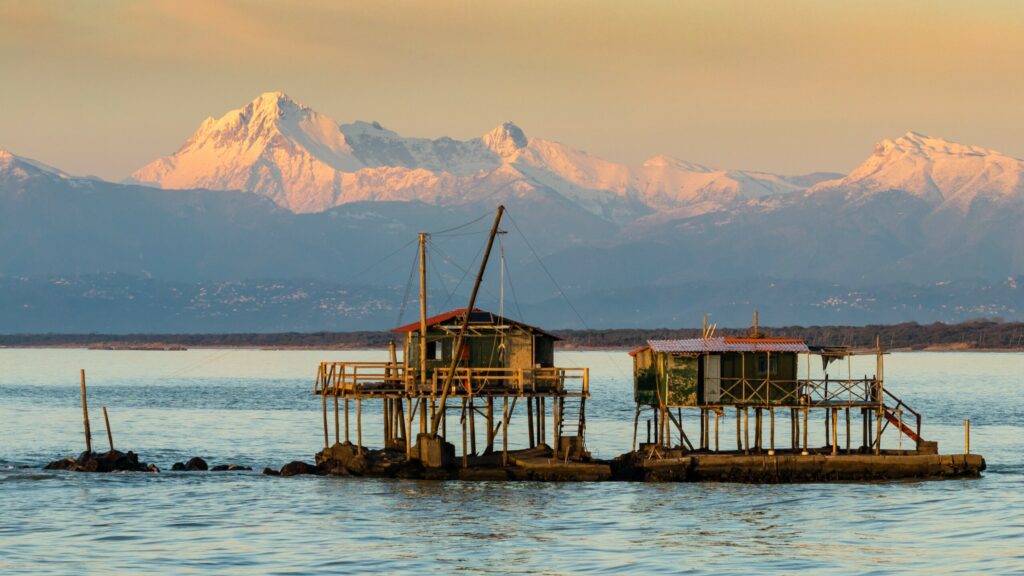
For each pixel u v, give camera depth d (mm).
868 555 171000
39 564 164500
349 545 175875
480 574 160625
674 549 174000
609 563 166250
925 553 172000
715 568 163625
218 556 169250
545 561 167500
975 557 170000
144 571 161000
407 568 163500
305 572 161500
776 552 172125
